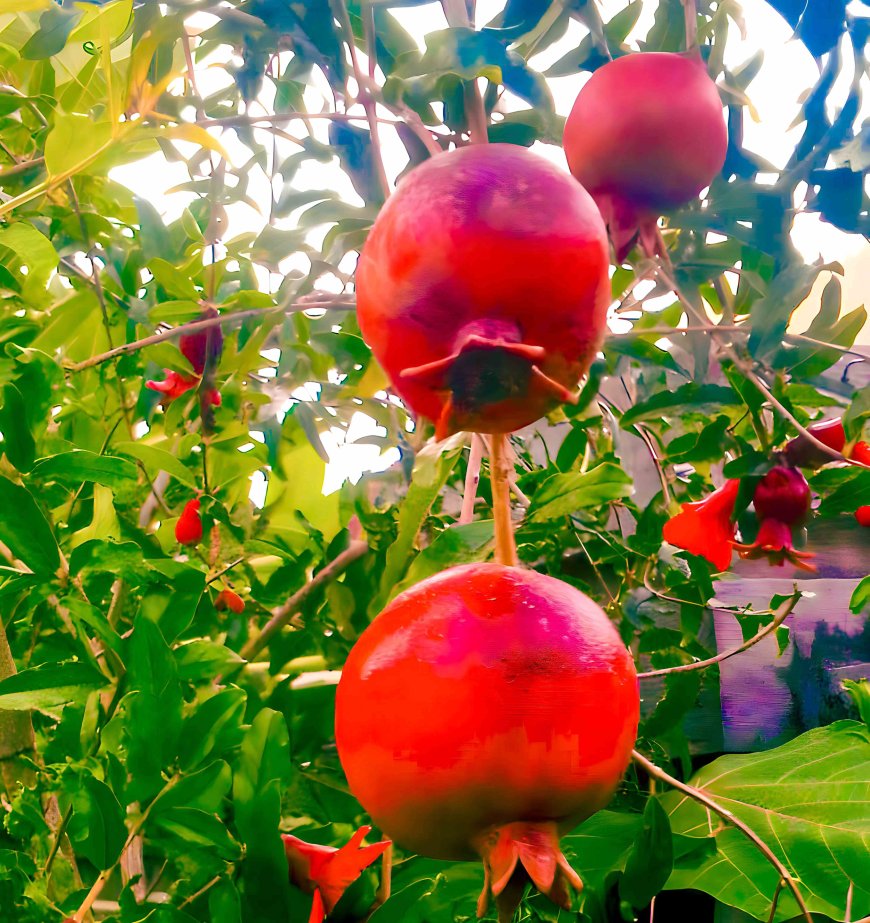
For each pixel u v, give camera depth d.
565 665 0.31
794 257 0.53
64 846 0.52
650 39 0.54
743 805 0.68
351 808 0.60
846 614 0.90
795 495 0.64
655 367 0.66
